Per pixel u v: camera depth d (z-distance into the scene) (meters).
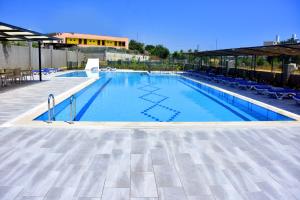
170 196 3.46
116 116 10.15
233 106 12.31
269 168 4.32
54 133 5.89
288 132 6.26
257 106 10.34
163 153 4.85
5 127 6.29
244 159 4.66
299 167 4.38
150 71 30.72
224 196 3.48
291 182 3.88
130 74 27.91
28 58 22.89
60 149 4.96
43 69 23.09
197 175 4.04
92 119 9.59
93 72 28.02
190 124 6.77
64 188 3.60
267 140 5.67
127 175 3.99
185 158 4.64
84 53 38.97
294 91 12.11
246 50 15.79
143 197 3.42
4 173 4.00
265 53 16.94
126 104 12.59
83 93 14.33
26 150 4.89
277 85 15.34
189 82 21.95
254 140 5.66
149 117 10.11
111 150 4.95
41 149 4.95
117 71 30.05
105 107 11.81
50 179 3.83
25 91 12.36
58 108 9.80
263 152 4.99
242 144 5.40
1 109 8.32
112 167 4.24
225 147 5.21
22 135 5.73
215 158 4.67
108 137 5.67
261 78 17.34
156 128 6.38
